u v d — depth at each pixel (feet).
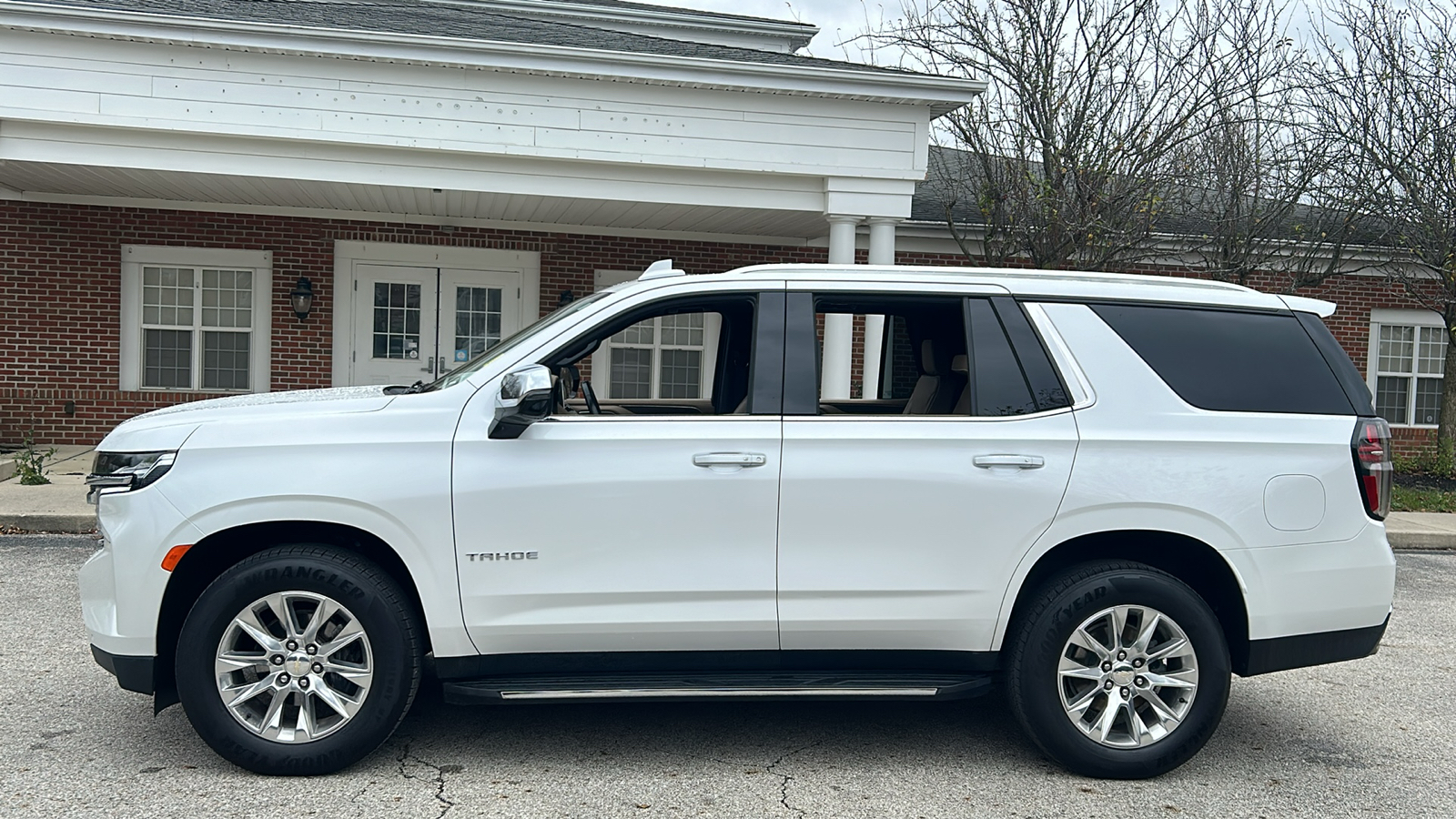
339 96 33.42
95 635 12.64
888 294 13.74
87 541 27.32
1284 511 13.26
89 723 14.44
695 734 14.73
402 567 13.16
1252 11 41.88
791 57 38.83
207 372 44.93
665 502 12.81
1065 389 13.43
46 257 42.88
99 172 35.50
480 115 34.19
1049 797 12.76
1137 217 40.16
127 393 43.83
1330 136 43.29
